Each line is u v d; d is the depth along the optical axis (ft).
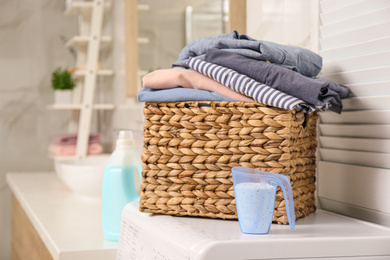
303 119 2.80
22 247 6.28
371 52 2.85
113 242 3.63
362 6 2.91
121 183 3.62
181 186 2.81
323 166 3.30
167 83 2.86
